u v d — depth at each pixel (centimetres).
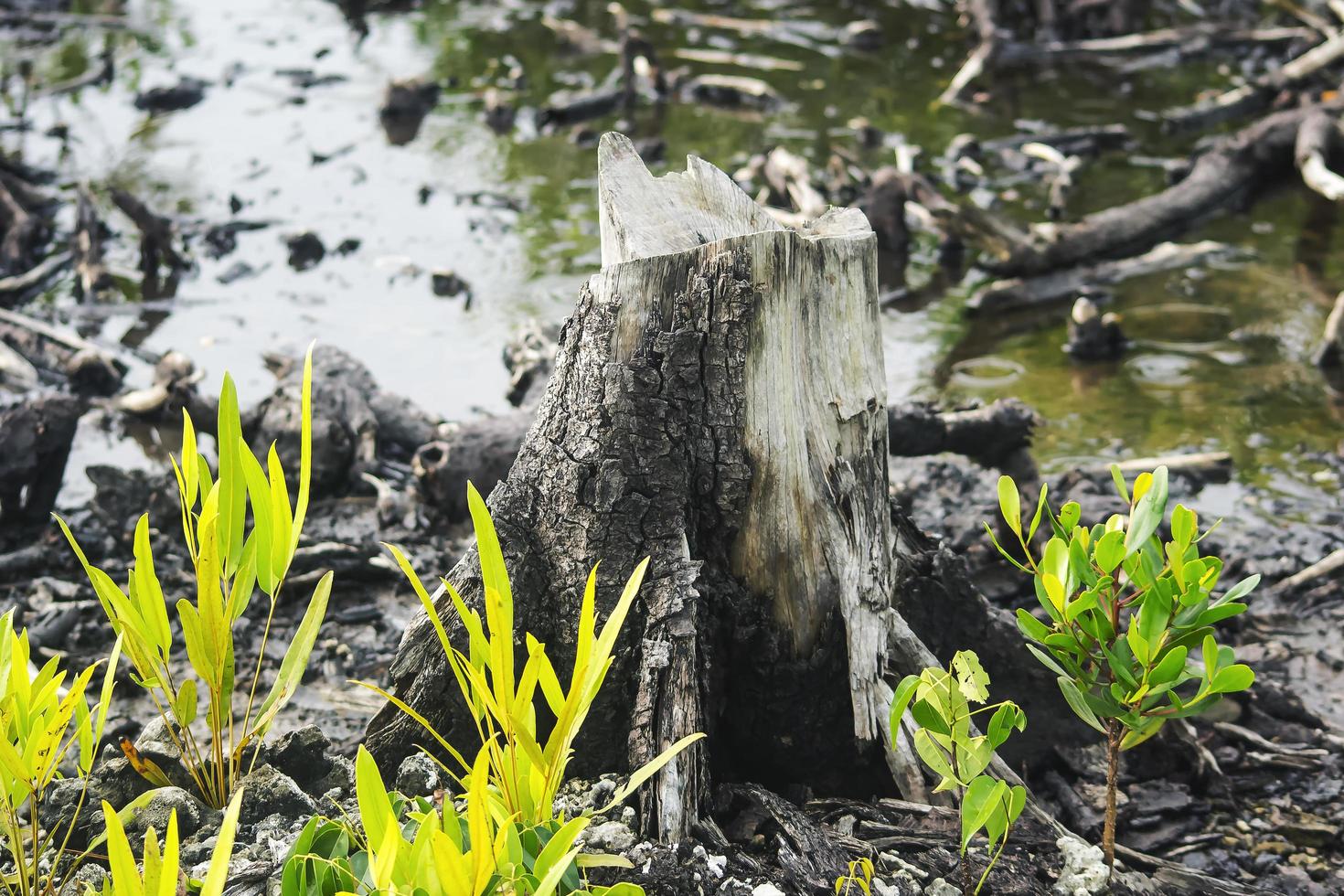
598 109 863
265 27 1055
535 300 625
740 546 259
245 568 242
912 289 647
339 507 457
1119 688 223
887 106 863
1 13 1074
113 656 220
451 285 636
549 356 522
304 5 1116
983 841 247
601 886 217
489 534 193
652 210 265
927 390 546
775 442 252
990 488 460
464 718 266
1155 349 577
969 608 294
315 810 245
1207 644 209
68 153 805
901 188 682
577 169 783
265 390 549
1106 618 224
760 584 260
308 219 720
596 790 248
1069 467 481
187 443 233
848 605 259
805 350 253
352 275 657
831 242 251
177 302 632
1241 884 262
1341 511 447
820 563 259
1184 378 552
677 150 789
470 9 1090
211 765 252
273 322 611
